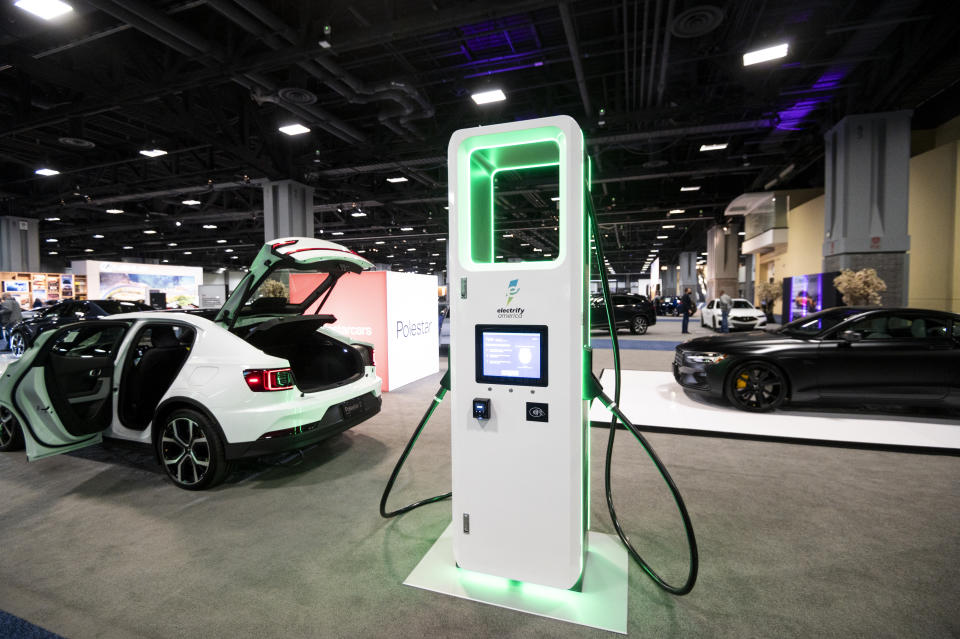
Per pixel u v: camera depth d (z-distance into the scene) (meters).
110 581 2.18
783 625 1.86
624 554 2.38
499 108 10.98
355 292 6.81
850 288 9.38
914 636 1.79
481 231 2.37
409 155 13.11
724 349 5.30
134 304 12.06
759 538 2.52
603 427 4.67
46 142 12.85
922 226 12.20
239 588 2.13
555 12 7.62
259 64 7.32
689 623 1.88
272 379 3.05
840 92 10.08
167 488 3.26
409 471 3.57
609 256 45.66
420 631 1.84
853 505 2.91
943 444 3.95
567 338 1.93
